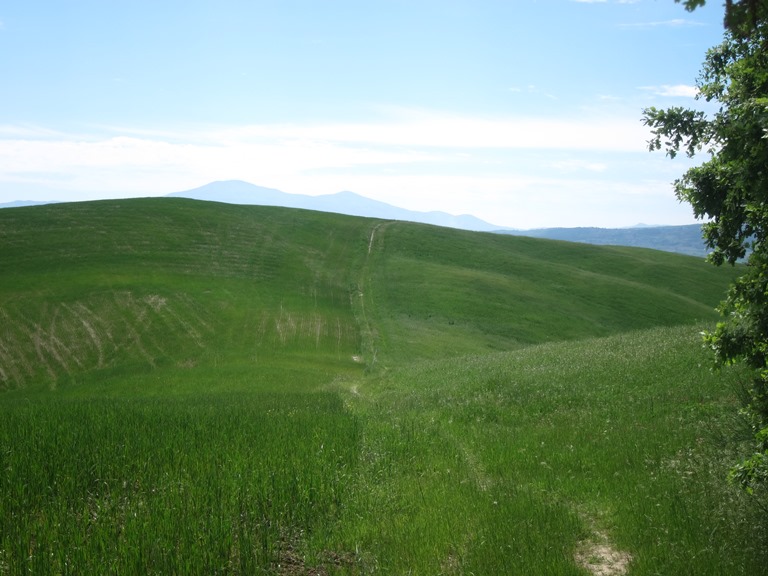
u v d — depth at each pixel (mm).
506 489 11891
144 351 50031
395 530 9922
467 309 69562
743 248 10508
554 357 34688
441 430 18344
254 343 53375
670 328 41938
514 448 15227
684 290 90312
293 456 13859
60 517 9898
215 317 58438
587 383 24891
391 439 16688
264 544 9180
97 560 8312
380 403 26875
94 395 39719
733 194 9891
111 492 11352
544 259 101688
